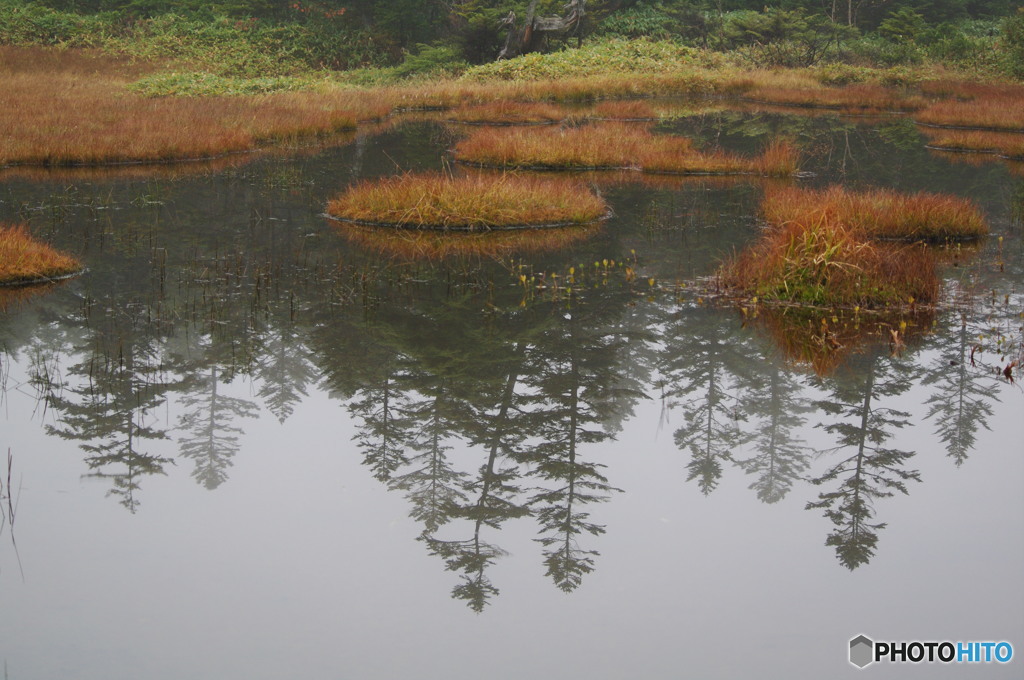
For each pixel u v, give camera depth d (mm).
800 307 9703
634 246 12508
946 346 8469
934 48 40844
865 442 6555
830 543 5293
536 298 10008
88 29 37719
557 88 32375
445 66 38844
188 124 21953
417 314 9367
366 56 41500
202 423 6723
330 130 24406
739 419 6977
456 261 11531
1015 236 13453
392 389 7465
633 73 35875
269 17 42812
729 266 11000
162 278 10367
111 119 22359
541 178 17859
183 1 42500
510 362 8102
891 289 9805
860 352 8336
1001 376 7746
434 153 20828
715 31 44000
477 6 40781
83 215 13656
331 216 14031
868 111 30250
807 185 17266
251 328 8797
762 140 23078
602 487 5969
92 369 7641
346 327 8906
